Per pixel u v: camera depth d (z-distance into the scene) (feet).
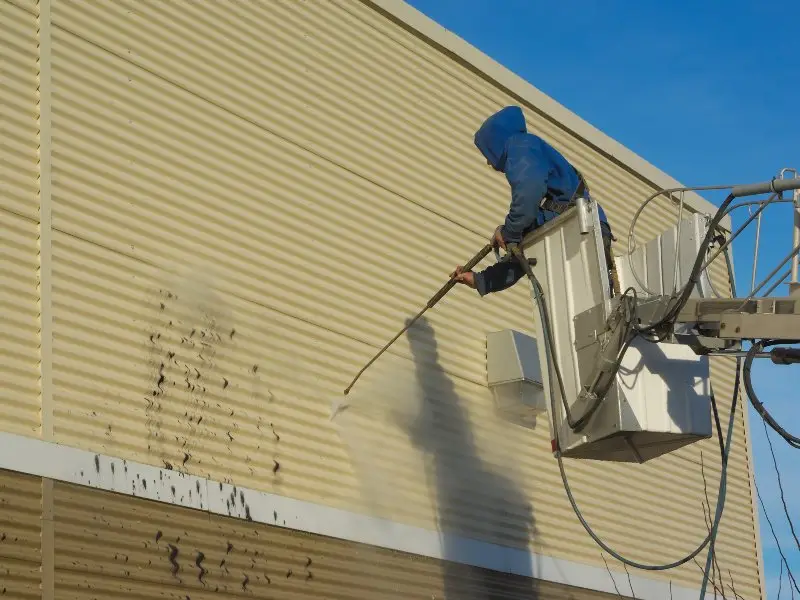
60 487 21.09
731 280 23.39
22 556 19.76
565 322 23.41
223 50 27.86
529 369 31.68
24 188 22.72
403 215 31.19
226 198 26.61
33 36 23.86
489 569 29.66
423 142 32.65
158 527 22.21
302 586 24.32
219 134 26.99
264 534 24.23
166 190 25.35
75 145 23.88
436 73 33.91
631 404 21.99
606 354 21.70
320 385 27.17
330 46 30.89
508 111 24.88
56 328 22.27
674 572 36.65
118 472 22.09
